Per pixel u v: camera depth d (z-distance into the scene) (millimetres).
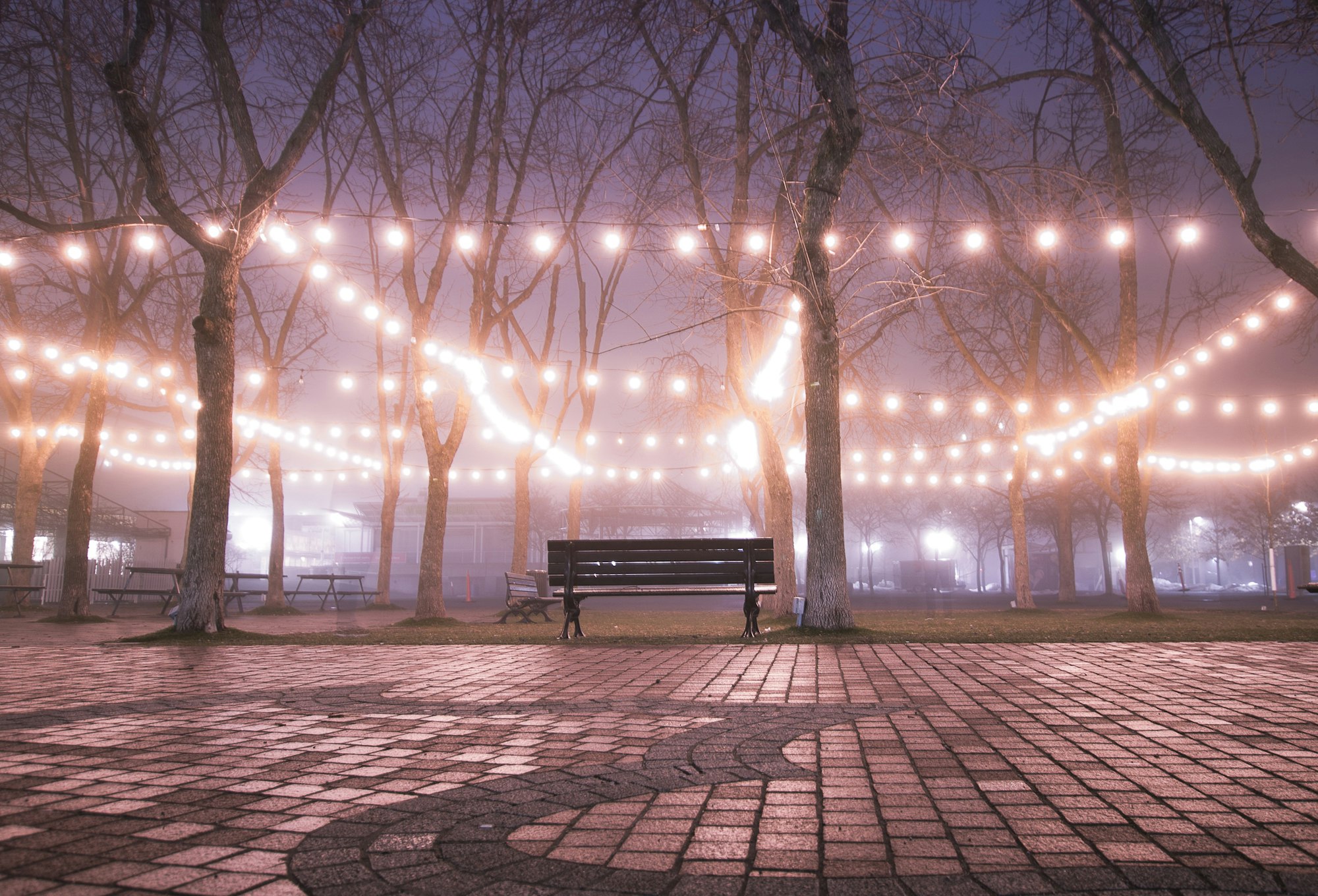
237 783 3191
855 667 6828
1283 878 2184
